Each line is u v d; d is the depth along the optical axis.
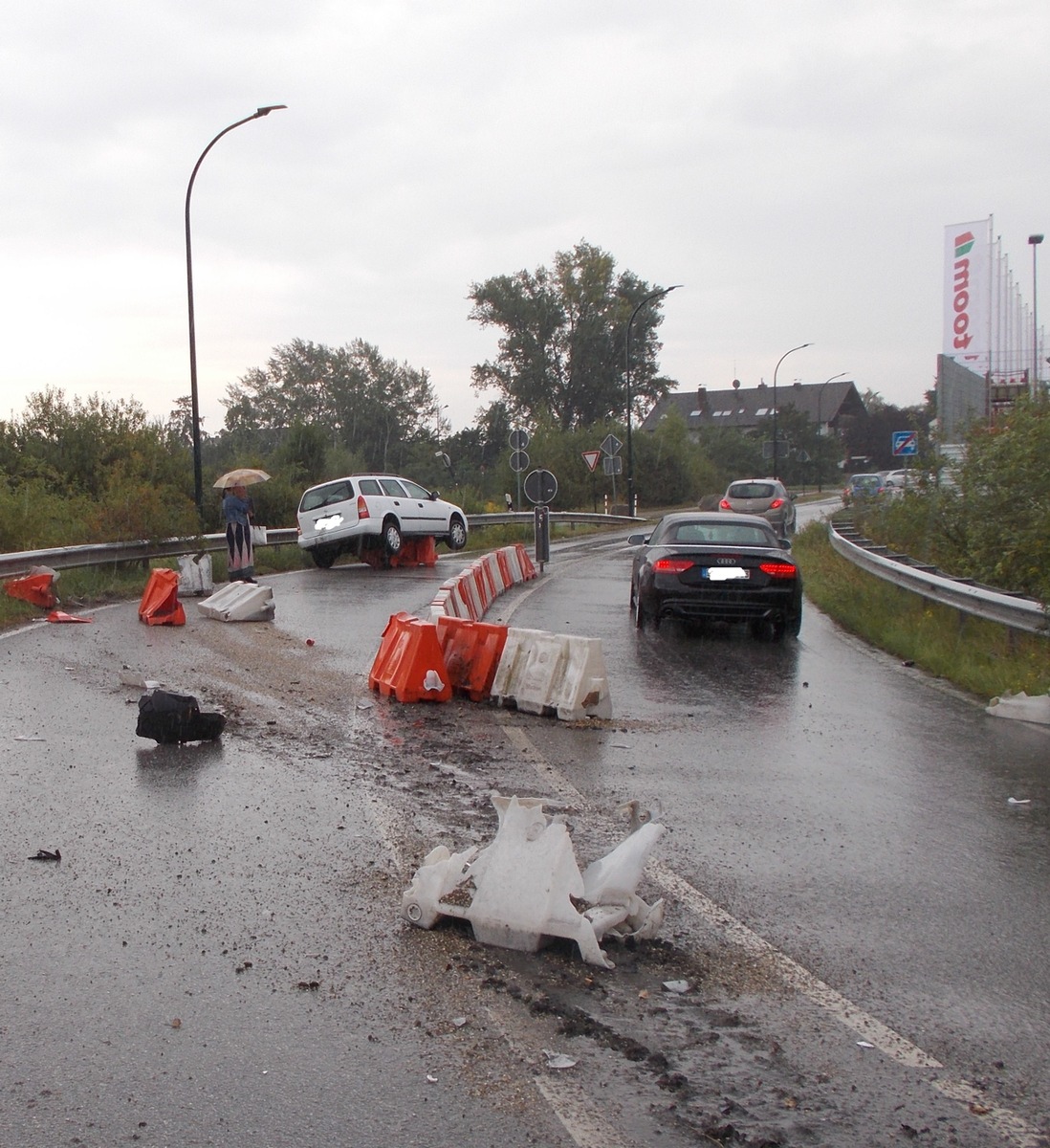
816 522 33.97
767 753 8.38
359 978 4.48
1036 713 9.56
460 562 27.47
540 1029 4.07
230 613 15.52
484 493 57.78
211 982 4.45
